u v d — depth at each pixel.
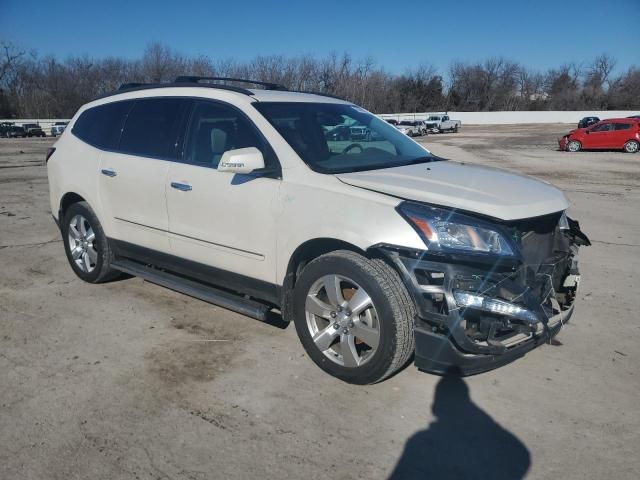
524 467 2.68
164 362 3.67
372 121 4.55
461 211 3.01
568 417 3.10
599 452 2.79
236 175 3.72
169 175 4.12
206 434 2.90
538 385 3.44
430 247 2.91
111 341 3.99
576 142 25.95
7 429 2.92
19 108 69.75
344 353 3.31
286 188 3.48
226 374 3.52
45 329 4.19
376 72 75.56
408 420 3.05
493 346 2.95
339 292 3.29
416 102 84.44
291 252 3.46
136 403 3.18
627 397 3.31
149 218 4.36
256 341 4.00
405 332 3.07
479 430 2.97
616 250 6.75
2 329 4.19
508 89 87.94
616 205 10.22
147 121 4.49
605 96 82.81
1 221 8.20
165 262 4.38
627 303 4.87
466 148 29.22
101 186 4.71
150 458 2.71
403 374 3.55
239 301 3.82
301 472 2.62
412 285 2.98
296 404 3.18
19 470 2.61
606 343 4.05
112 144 4.72
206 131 4.04
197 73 61.72
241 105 3.89
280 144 3.62
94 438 2.86
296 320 3.54
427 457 2.74
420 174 3.56
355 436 2.90
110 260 4.90
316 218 3.30
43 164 17.75
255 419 3.04
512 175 3.80
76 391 3.30
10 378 3.45
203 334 4.11
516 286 2.97
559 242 3.48
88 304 4.70
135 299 4.82
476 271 2.93
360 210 3.15
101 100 5.09
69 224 5.18
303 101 4.22
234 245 3.79
